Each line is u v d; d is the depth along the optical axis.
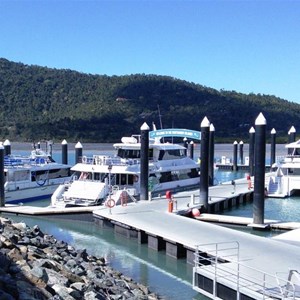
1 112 148.12
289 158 39.66
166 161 37.38
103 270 16.97
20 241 16.67
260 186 24.45
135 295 14.17
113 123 131.88
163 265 19.48
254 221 24.67
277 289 13.00
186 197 31.91
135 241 22.95
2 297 9.59
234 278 14.24
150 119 136.25
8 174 35.28
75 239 24.06
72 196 30.34
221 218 25.75
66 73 174.12
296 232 21.05
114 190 30.61
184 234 20.53
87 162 33.97
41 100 157.62
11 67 176.88
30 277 12.03
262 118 24.20
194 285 15.51
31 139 120.19
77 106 152.38
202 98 155.50
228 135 134.12
